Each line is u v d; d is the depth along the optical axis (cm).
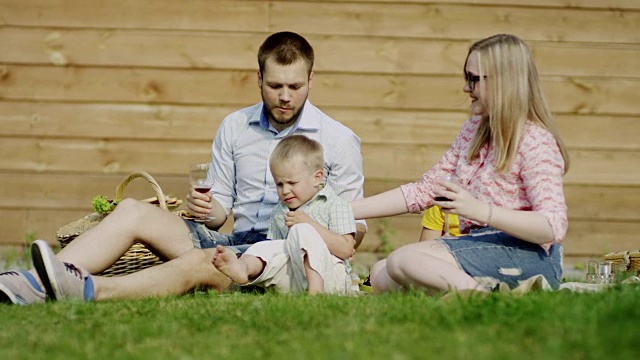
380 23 866
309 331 374
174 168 862
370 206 566
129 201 536
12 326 409
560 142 510
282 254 540
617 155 872
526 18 870
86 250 509
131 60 862
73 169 860
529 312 386
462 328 367
